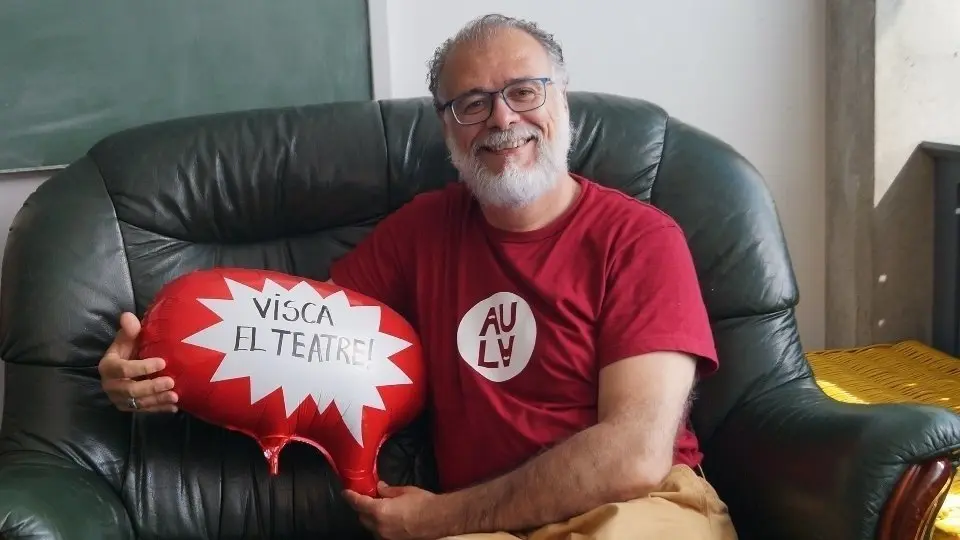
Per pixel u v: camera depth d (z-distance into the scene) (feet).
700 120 6.59
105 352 4.62
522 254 4.44
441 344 4.52
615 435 3.81
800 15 6.55
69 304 4.64
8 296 4.68
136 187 4.90
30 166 5.68
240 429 4.23
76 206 4.81
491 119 4.35
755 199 4.93
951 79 6.29
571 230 4.42
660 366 3.99
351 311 4.36
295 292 4.32
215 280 4.24
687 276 4.25
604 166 5.07
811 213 6.95
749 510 4.36
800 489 3.97
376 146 5.13
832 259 6.94
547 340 4.26
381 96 6.09
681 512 3.89
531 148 4.41
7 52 5.50
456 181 5.13
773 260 4.81
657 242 4.29
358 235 5.21
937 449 3.59
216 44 5.80
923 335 6.79
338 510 4.74
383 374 4.28
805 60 6.64
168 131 5.08
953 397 5.44
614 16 6.29
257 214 5.07
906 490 3.59
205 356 4.04
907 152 6.40
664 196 4.99
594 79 6.38
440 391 4.50
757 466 4.30
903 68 6.23
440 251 4.66
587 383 4.22
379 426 4.30
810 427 4.10
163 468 4.67
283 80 5.95
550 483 3.80
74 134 5.71
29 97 5.59
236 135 5.08
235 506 4.70
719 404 4.70
